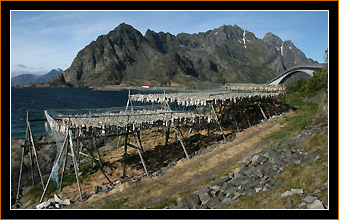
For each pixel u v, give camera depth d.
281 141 23.05
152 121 22.30
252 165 18.23
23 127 49.28
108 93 180.50
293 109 44.31
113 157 26.33
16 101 113.75
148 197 15.82
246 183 15.32
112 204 15.07
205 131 33.56
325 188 11.62
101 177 21.67
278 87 54.56
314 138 19.38
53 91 199.75
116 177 21.64
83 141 25.38
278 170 16.09
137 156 26.31
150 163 24.42
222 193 14.77
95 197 16.59
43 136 34.19
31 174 23.84
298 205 10.92
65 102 111.75
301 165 15.52
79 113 29.28
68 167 24.45
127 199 15.73
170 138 30.42
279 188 13.23
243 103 37.06
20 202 19.11
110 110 31.55
